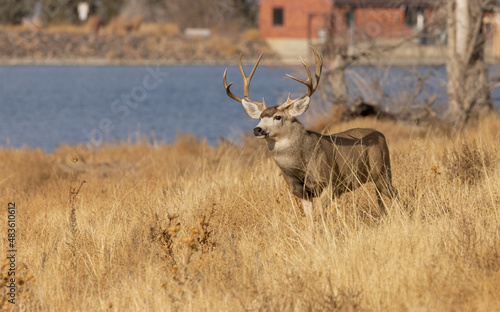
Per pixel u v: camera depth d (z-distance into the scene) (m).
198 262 24.78
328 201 30.45
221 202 34.34
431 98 72.81
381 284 22.41
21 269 27.42
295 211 31.05
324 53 85.69
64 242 30.42
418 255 23.84
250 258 27.06
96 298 24.50
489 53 88.50
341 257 25.19
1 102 154.50
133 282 25.44
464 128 67.44
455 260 23.64
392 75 78.81
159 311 22.50
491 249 23.89
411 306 20.91
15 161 63.34
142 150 71.56
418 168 34.56
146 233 30.58
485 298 20.61
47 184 52.19
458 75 72.25
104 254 28.66
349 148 31.58
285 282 23.91
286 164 30.23
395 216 28.83
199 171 51.59
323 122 74.62
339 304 21.19
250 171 43.59
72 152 70.19
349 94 78.69
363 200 33.00
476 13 73.12
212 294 23.09
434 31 82.00
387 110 75.75
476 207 28.05
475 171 35.00
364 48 82.25
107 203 37.50
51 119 128.50
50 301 24.72
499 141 43.19
